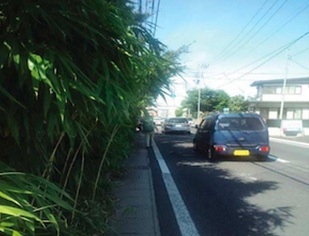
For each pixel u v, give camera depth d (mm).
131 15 2316
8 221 1302
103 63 1927
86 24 1768
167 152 12992
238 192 6324
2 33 1662
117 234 3803
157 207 5223
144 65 2344
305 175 8227
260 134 10406
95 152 4301
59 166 3236
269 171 8758
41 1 1719
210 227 4320
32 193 1500
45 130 2068
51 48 1726
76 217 3072
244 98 39094
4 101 1697
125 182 6898
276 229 4285
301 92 36750
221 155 10430
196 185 6922
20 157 2076
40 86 1668
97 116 2178
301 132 27812
